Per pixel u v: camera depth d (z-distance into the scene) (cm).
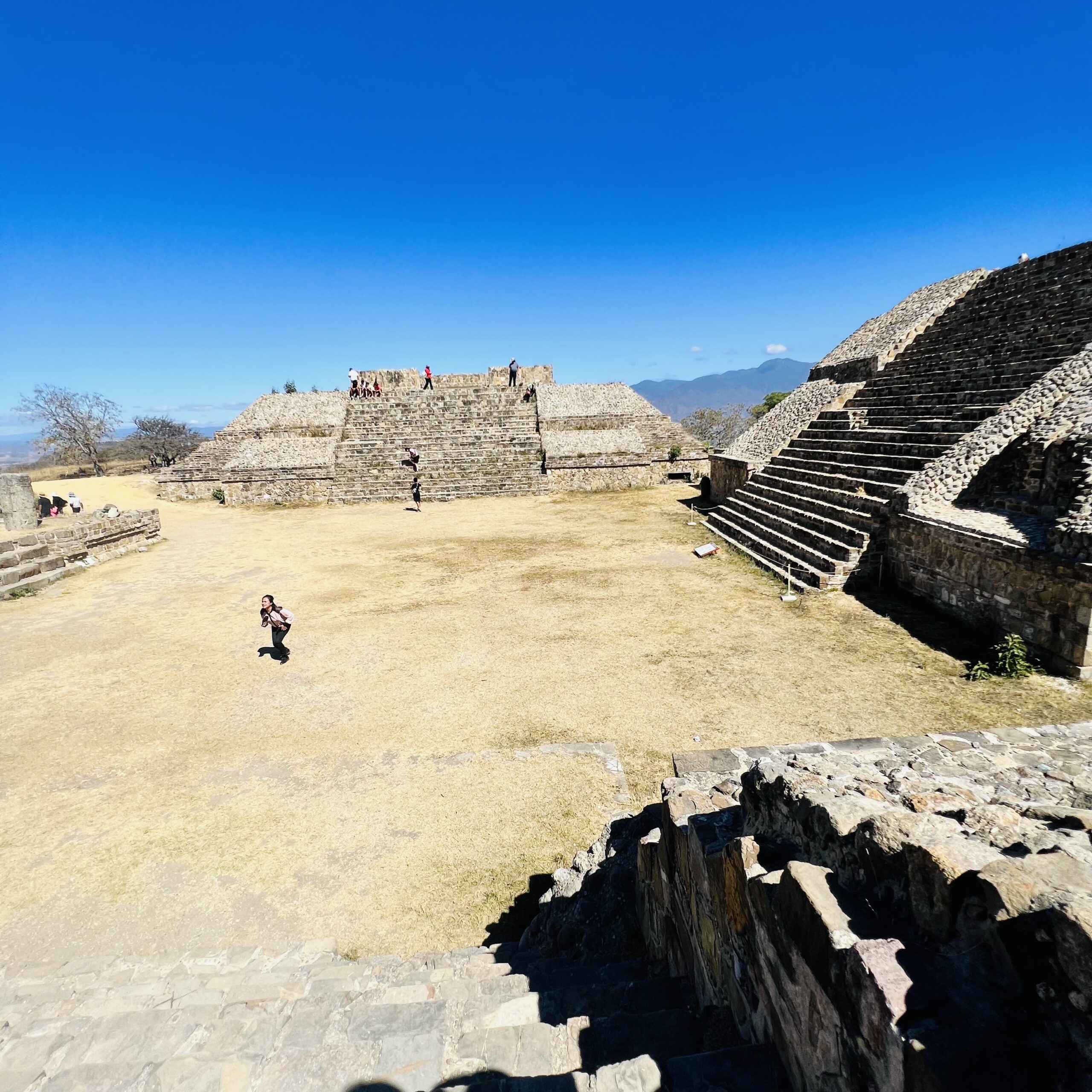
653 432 3712
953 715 872
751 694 978
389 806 770
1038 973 199
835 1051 243
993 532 1105
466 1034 372
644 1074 285
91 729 974
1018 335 1666
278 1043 399
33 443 5384
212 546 2242
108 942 591
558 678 1078
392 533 2397
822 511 1678
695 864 407
